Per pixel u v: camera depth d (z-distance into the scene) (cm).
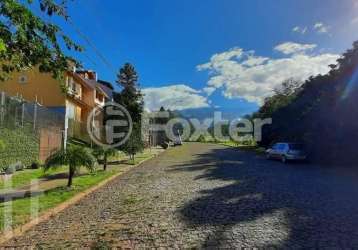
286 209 955
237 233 734
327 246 652
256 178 1641
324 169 2086
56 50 644
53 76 677
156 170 2112
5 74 664
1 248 675
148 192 1277
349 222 818
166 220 850
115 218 890
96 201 1139
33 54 623
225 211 934
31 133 2109
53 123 2448
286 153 2555
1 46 507
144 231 762
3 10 546
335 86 2284
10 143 1856
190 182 1512
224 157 3178
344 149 2208
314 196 1155
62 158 1364
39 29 601
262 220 838
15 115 1934
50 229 800
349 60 2194
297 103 3081
